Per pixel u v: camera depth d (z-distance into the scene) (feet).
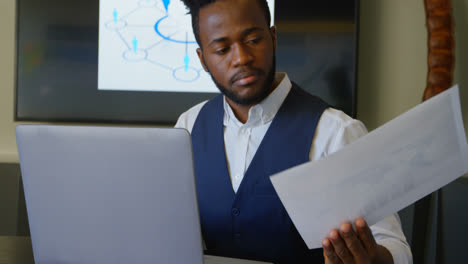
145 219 2.57
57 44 7.45
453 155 2.29
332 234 2.49
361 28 7.02
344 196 2.39
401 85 7.00
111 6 7.37
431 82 5.95
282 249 3.59
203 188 3.80
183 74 7.32
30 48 7.49
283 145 3.63
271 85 3.54
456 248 5.10
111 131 2.49
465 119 6.73
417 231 5.74
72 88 7.48
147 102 7.40
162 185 2.49
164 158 2.45
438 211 5.54
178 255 2.59
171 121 7.38
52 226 2.75
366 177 2.34
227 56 3.34
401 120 2.23
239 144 3.78
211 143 3.86
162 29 7.30
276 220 3.57
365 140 2.27
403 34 6.95
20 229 7.14
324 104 3.83
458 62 6.70
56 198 2.68
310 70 6.88
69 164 2.60
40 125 2.62
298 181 2.37
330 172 2.33
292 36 6.89
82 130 2.54
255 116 3.69
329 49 6.81
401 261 2.84
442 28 5.90
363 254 2.54
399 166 2.32
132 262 2.66
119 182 2.54
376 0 6.97
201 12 3.35
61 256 2.80
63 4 7.41
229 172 3.76
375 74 7.04
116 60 7.41
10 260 3.27
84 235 2.70
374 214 2.46
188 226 2.53
